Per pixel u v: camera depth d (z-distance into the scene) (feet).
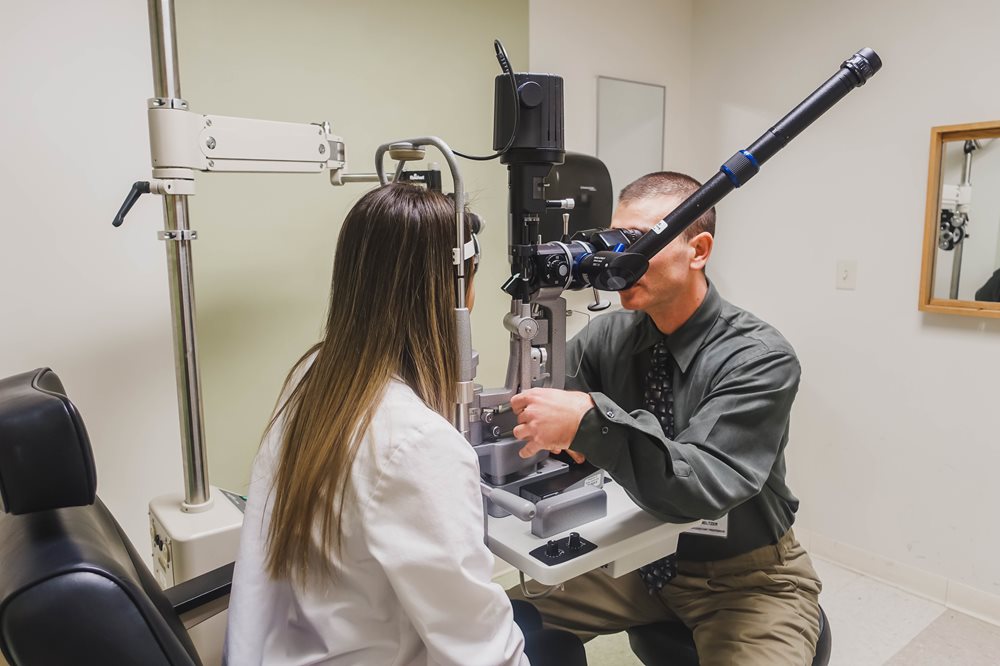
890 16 7.16
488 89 7.07
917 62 7.02
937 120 6.93
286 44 5.67
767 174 8.41
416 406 2.71
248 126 4.28
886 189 7.37
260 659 2.80
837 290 7.89
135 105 4.97
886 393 7.59
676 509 3.40
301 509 2.67
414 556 2.47
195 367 4.39
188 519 4.37
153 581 2.88
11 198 4.57
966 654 6.49
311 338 6.14
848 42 7.54
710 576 4.57
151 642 2.13
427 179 3.99
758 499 4.47
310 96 5.86
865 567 7.93
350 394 2.72
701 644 4.34
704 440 3.79
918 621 7.03
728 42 8.70
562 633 3.90
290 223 5.90
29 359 4.74
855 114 7.54
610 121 8.31
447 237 2.89
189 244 4.27
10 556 2.14
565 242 3.69
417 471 2.53
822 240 7.97
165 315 5.27
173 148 3.95
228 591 3.64
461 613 2.56
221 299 5.61
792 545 4.70
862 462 7.86
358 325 2.84
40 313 4.75
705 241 4.30
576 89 7.91
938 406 7.20
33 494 2.07
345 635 2.66
